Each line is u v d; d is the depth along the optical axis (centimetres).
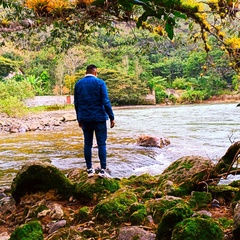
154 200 348
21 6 376
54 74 5022
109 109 429
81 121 433
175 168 440
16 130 1642
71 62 4969
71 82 4812
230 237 253
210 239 238
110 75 4784
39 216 360
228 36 430
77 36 588
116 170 747
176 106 4172
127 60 5531
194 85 5078
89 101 427
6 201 448
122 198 353
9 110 2405
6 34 548
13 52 4784
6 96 2922
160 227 271
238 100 4659
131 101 4881
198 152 933
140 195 392
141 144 1077
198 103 4744
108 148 1040
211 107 3459
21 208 406
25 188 419
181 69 5794
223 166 390
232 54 381
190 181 400
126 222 325
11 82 3153
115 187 414
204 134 1319
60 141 1238
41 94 4525
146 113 2936
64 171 743
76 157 907
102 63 5275
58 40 719
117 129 1614
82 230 311
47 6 384
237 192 362
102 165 435
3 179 680
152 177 471
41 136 1418
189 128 1551
